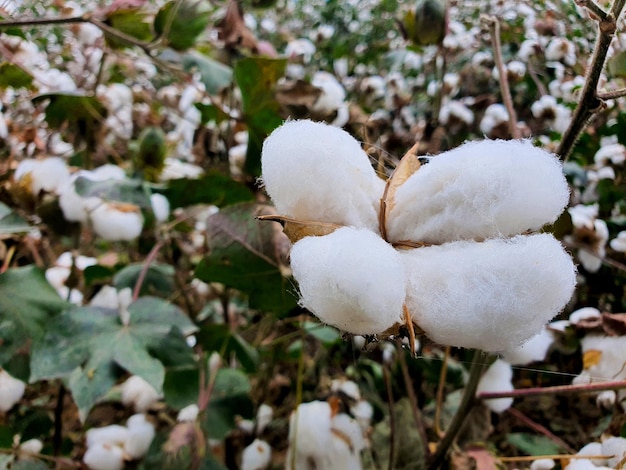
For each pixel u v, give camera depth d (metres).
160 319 0.29
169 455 0.28
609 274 0.38
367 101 0.55
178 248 0.44
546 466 0.31
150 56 0.34
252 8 0.44
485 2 0.66
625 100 0.42
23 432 0.33
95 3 0.51
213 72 0.37
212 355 0.36
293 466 0.28
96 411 0.37
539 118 0.46
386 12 0.78
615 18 0.18
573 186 0.42
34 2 0.50
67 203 0.32
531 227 0.13
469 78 0.56
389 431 0.35
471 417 0.32
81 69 0.52
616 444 0.25
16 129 0.39
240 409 0.32
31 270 0.29
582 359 0.30
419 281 0.13
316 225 0.14
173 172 0.43
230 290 0.39
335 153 0.14
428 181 0.14
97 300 0.36
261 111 0.34
